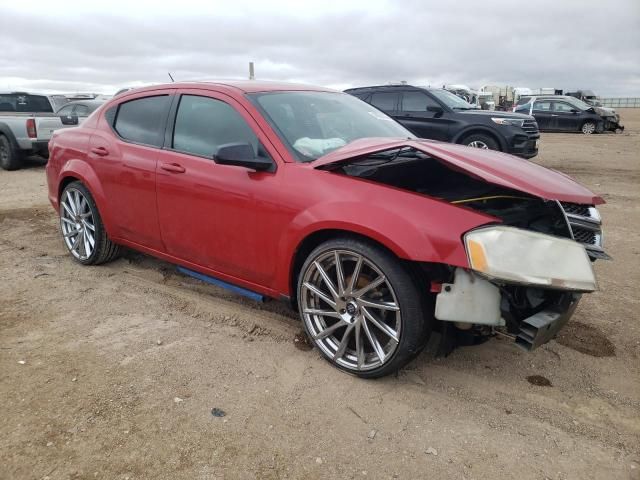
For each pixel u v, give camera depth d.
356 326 2.90
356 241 2.81
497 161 3.08
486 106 29.91
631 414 2.69
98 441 2.42
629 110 68.38
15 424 2.53
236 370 3.03
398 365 2.79
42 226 6.25
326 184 2.94
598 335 3.54
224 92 3.59
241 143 3.14
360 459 2.34
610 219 6.79
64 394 2.77
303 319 3.17
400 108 11.37
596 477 2.26
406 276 2.67
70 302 3.96
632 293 4.27
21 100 12.41
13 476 2.20
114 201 4.21
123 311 3.82
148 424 2.54
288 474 2.25
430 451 2.39
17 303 3.93
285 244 3.08
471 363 3.15
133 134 4.14
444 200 2.87
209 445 2.41
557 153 15.20
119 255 4.81
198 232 3.60
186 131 3.74
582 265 2.58
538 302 2.74
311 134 3.42
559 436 2.52
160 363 3.09
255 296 3.51
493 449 2.42
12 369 3.01
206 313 3.79
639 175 10.67
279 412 2.66
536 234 2.59
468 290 2.56
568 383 2.97
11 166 11.18
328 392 2.83
